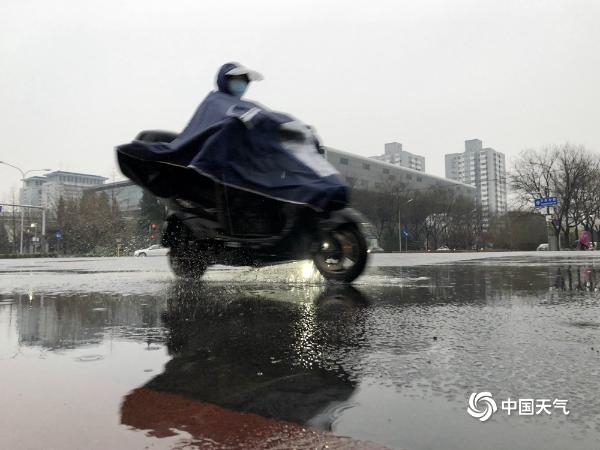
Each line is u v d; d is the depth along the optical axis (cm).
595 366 220
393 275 681
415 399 183
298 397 187
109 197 5016
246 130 513
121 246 4578
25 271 920
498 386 196
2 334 301
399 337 282
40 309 395
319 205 477
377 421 164
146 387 202
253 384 203
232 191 512
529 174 5309
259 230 518
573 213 5244
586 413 169
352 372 217
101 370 226
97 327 321
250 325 322
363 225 534
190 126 554
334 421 164
